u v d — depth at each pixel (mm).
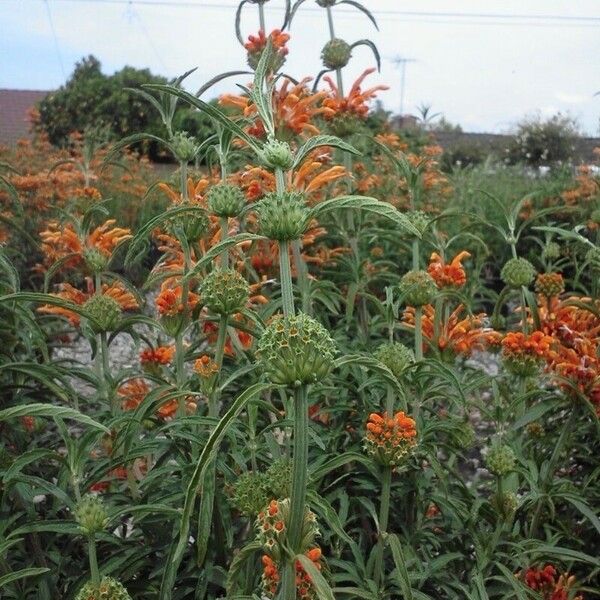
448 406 3879
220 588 2367
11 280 2656
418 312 2926
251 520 2094
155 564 2412
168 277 2994
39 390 2754
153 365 3203
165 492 2443
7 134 19594
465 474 4227
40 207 7758
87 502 1854
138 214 10836
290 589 1548
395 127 18016
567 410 3209
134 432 2346
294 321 1475
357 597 2227
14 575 1781
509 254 9781
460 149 22531
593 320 3455
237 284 2287
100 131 13359
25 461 1909
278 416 2668
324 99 3787
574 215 8812
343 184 4422
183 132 2932
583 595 3137
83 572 2260
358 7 3783
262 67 1627
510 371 3068
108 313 2795
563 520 3072
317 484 2496
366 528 2732
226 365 2955
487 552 2514
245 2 3074
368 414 2748
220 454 2293
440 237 4094
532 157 21797
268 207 1562
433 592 2621
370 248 5781
